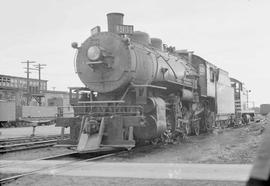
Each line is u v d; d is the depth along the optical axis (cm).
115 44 1287
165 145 1433
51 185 693
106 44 1299
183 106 1753
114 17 1377
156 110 1269
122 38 1283
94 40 1326
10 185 705
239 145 1383
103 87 1298
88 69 1330
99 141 1147
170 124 1524
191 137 1847
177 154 1137
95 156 1147
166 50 1784
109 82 1286
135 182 701
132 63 1261
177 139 1611
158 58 1478
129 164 934
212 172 790
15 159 1128
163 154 1144
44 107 4938
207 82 2034
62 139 1255
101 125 1165
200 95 1945
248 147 1291
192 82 1784
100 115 1232
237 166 866
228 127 2853
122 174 787
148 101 1269
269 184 171
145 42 1513
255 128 2438
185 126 1697
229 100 2728
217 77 2308
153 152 1205
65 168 879
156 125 1257
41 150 1401
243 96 3491
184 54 2056
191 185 663
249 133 2084
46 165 935
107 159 1043
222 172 788
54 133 2547
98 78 1307
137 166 897
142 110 1220
